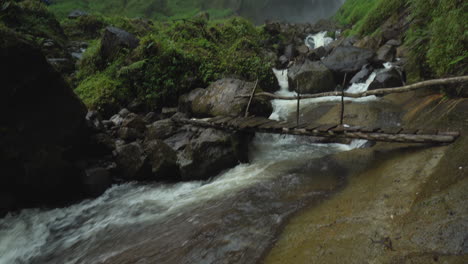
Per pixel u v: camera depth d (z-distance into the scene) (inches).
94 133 220.7
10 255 140.3
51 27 464.8
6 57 153.7
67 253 136.3
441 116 183.3
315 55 460.8
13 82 159.3
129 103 316.2
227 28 494.6
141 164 203.0
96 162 206.5
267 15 1389.0
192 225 135.6
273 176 179.3
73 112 192.2
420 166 132.6
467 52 187.6
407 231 93.1
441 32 211.5
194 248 115.5
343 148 221.0
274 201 146.6
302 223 121.0
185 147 216.8
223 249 112.1
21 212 173.6
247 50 424.2
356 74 358.9
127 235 141.8
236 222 130.0
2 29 156.4
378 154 174.1
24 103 166.1
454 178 108.8
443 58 208.5
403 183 124.3
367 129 177.0
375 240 94.2
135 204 175.5
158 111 321.1
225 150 207.3
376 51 410.0
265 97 277.9
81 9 797.2
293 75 381.4
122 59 341.1
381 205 113.9
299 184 162.4
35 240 149.8
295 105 334.3
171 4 1085.8
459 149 129.6
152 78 318.0
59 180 184.5
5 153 159.6
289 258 99.4
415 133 160.6
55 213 174.9
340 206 126.3
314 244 102.7
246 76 378.9
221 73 348.8
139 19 566.3
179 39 403.5
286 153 223.8
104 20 559.5
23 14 429.4
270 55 482.6
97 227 155.9
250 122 221.5
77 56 441.7
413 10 292.0
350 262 88.4
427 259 79.8
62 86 184.1
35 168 171.3
